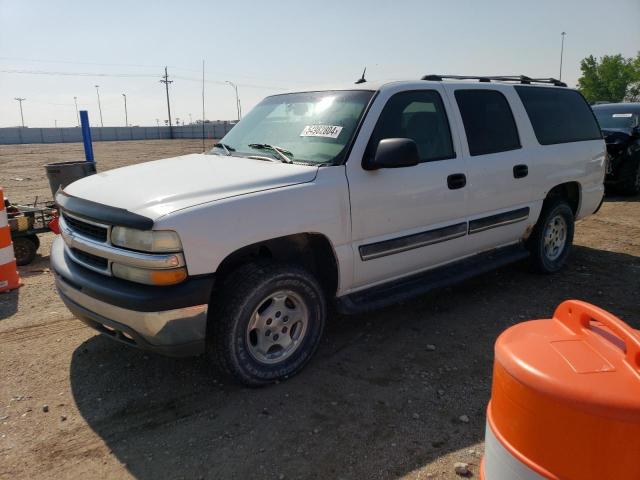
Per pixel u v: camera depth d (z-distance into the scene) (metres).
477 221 4.55
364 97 3.99
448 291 5.22
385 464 2.68
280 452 2.78
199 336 3.06
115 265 3.10
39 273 5.95
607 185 10.53
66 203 3.49
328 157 3.70
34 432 2.99
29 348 4.01
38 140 73.38
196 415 3.13
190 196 3.13
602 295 5.09
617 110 11.29
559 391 1.56
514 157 4.84
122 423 3.07
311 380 3.51
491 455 1.84
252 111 4.87
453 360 3.79
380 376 3.56
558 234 5.69
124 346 4.04
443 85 4.46
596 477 1.54
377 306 3.86
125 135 79.44
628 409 1.46
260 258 3.40
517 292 5.18
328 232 3.53
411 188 3.97
